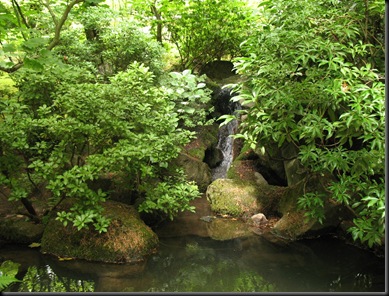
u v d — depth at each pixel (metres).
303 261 3.46
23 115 3.70
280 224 4.12
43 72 3.92
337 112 3.46
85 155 4.32
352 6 3.81
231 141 6.32
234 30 7.30
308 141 3.16
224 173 6.06
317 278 3.12
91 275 3.21
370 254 3.60
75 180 3.38
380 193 2.88
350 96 2.95
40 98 4.07
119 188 4.38
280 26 3.84
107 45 6.19
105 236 3.56
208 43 7.44
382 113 2.73
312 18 3.61
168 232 4.19
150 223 4.34
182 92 6.09
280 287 2.96
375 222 2.97
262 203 4.66
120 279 3.14
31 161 4.05
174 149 4.07
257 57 3.57
